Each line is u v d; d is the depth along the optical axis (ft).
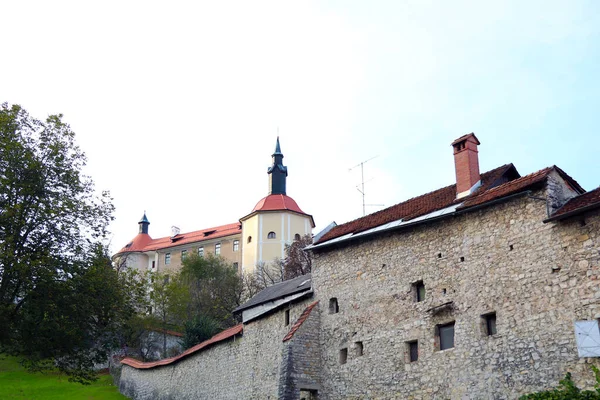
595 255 60.03
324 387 86.74
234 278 236.43
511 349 65.05
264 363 100.07
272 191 280.51
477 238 72.02
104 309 96.02
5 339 88.74
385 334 80.07
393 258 82.23
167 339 179.93
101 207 100.32
